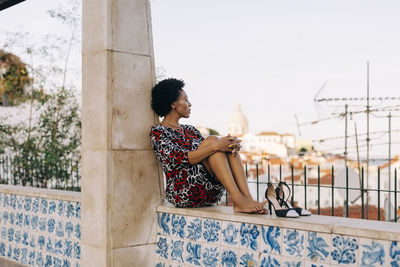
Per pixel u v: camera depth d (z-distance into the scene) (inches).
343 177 194.1
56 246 158.6
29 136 284.4
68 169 265.0
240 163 124.8
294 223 105.3
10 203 181.5
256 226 112.9
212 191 129.5
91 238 134.0
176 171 130.0
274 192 117.6
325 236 101.0
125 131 133.0
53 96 285.3
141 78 137.4
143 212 136.6
